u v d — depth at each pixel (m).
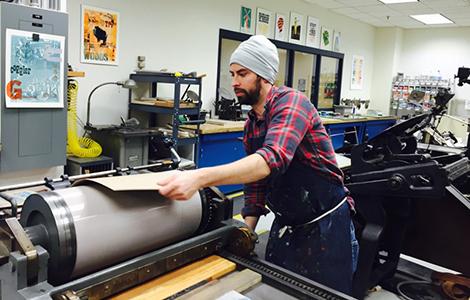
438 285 2.44
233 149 4.47
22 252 0.80
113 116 4.11
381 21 7.80
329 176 1.50
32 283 0.82
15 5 2.49
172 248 1.05
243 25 5.39
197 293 0.99
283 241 1.63
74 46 3.71
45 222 0.91
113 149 3.53
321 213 1.56
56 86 2.76
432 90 7.89
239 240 1.20
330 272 1.57
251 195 1.65
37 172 2.80
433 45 8.27
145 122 4.39
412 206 2.32
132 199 1.05
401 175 1.83
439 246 2.29
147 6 4.23
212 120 4.70
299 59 6.80
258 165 1.06
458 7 6.25
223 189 4.58
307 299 1.01
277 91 1.32
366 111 7.94
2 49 2.48
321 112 7.08
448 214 2.23
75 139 3.31
